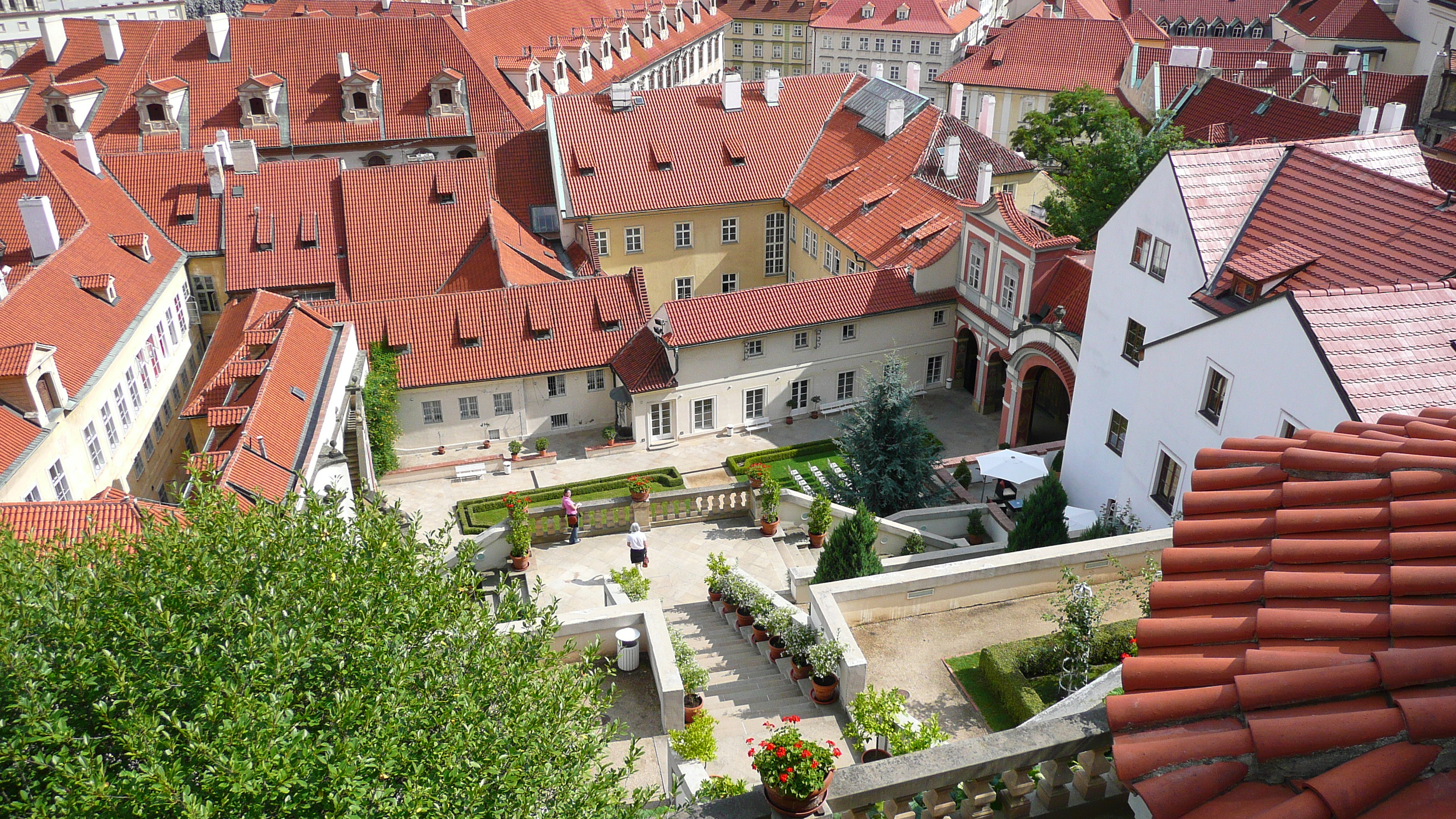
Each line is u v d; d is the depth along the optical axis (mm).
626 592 33625
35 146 65375
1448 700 8828
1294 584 11242
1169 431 37344
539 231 78125
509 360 62781
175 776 13141
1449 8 102812
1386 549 11141
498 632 19328
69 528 31016
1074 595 25094
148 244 67500
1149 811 9648
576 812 15750
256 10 132125
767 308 61781
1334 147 39062
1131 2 147625
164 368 62125
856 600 27125
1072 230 66750
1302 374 29422
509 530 42469
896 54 155500
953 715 24438
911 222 66938
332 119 88312
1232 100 83500
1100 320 44281
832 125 81438
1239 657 10672
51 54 89500
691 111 80188
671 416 62375
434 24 91375
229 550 18234
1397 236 33844
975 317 62156
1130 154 63812
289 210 72250
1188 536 12945
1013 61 121812
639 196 76625
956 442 61625
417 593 18406
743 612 33094
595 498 56844
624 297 65000
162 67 87812
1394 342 28703
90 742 14320
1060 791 12102
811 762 11555
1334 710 9430
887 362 49219
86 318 53531
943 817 12734
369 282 70500
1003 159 70625
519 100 94000
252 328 53125
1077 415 46875
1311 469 13109
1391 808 8414
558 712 16953
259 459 39594
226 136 73125
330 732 14953
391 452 59781
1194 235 37625
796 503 44594
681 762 22828
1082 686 23922
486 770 15352
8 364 42188
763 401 63969
